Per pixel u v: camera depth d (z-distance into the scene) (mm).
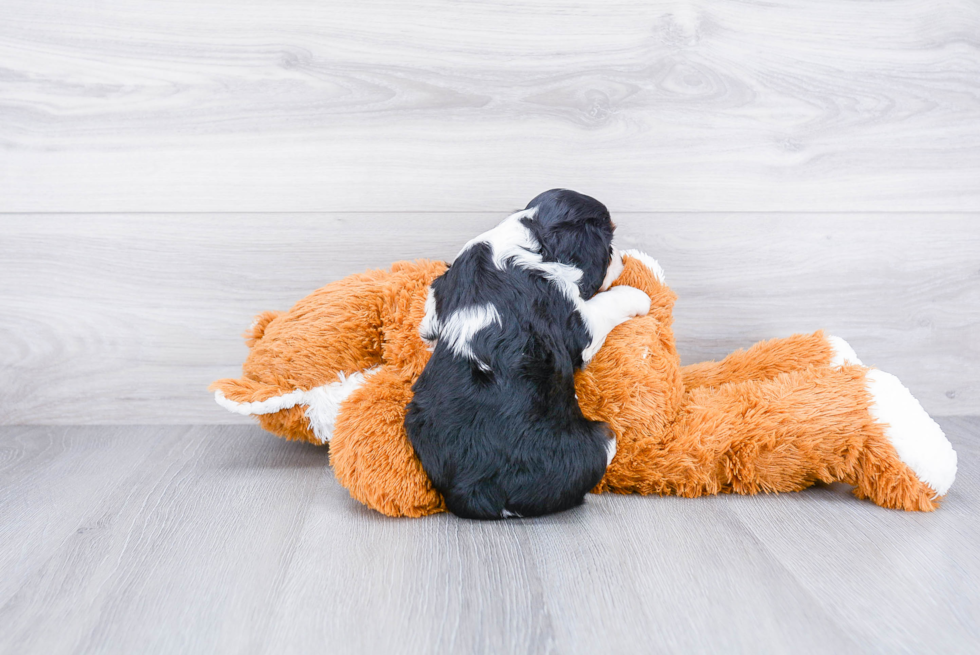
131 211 1545
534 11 1507
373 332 1337
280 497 1215
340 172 1542
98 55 1499
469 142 1538
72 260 1559
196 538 1057
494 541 1041
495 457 1060
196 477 1307
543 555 996
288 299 1585
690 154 1555
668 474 1201
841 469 1185
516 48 1516
